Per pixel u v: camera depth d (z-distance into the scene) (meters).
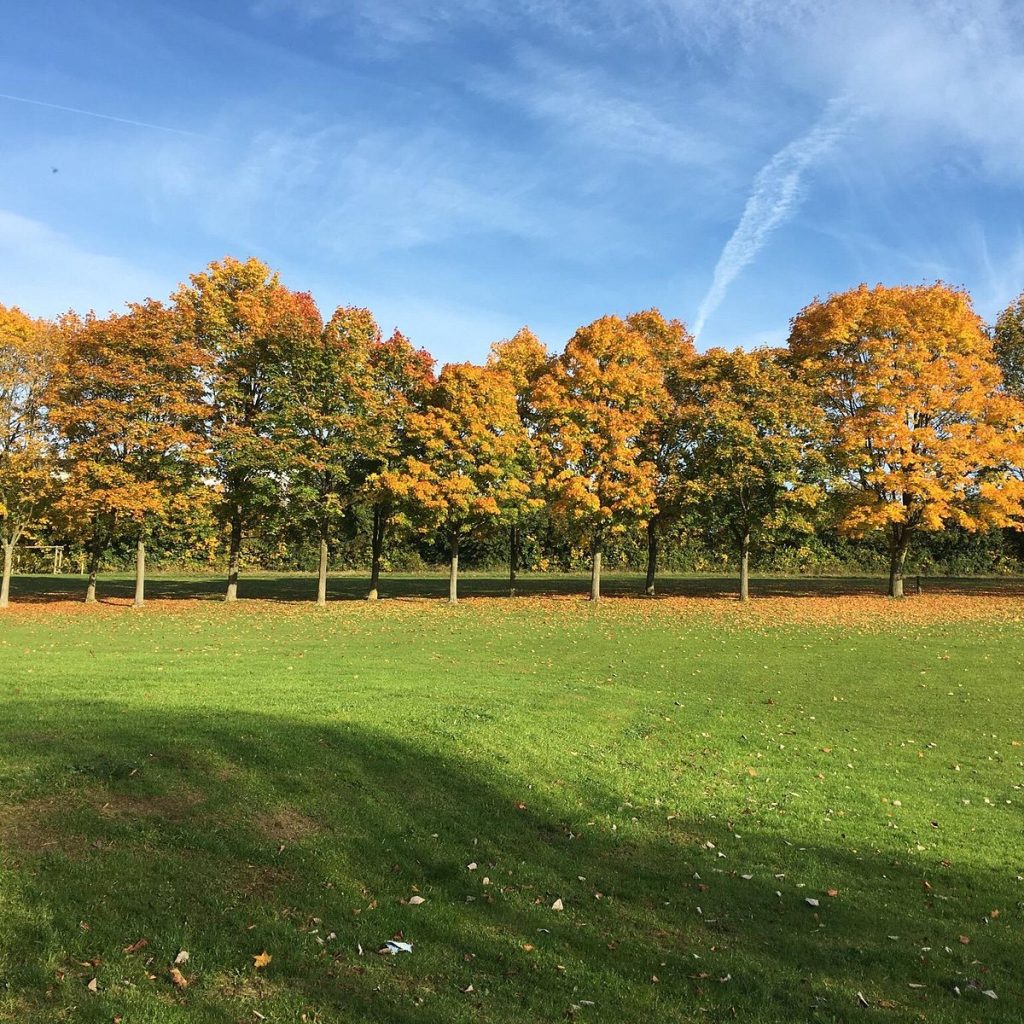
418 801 7.70
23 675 12.51
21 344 26.69
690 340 35.59
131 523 28.36
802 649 19.52
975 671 16.75
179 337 29.36
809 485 29.48
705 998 4.86
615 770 9.54
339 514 30.28
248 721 9.36
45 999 4.16
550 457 31.06
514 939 5.43
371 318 30.44
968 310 31.11
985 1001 5.04
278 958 4.82
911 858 7.47
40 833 5.90
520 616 26.31
